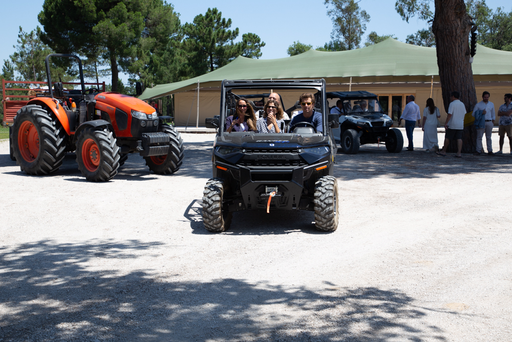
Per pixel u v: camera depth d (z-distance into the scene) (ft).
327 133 18.89
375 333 9.29
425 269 13.12
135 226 18.48
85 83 35.96
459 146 40.73
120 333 9.37
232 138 17.83
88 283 12.22
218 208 17.02
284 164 16.78
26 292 11.61
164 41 129.18
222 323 9.82
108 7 108.58
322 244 15.83
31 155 32.37
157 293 11.50
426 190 25.73
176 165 32.22
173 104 119.65
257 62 95.76
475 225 18.08
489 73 75.51
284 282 12.24
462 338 9.07
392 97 102.63
